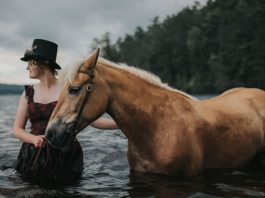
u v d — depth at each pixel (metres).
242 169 4.84
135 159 4.55
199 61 63.22
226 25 57.53
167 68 72.81
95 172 4.68
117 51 99.00
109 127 5.08
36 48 4.57
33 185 4.09
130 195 3.73
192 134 4.45
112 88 4.24
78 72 4.08
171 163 4.30
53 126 3.96
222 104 5.20
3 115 16.08
